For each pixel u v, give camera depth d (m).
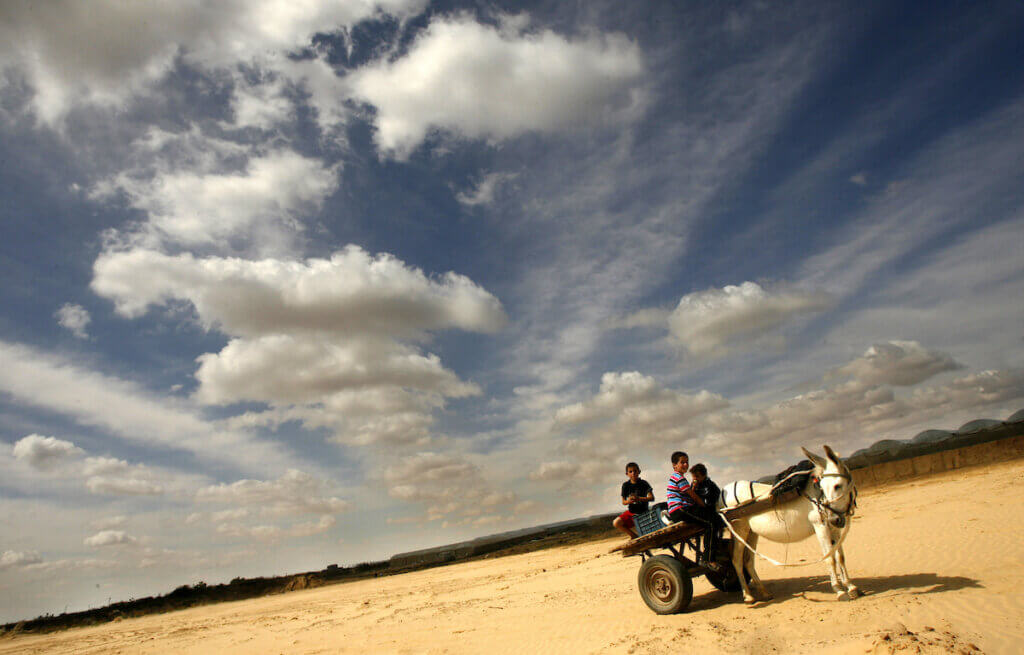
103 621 36.50
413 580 34.34
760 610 9.31
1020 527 11.88
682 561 10.55
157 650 18.30
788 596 9.86
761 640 7.82
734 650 7.65
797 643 7.48
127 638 23.62
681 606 9.91
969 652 6.10
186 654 16.58
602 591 14.76
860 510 20.25
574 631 10.68
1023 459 27.19
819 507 8.88
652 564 10.30
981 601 7.73
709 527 10.17
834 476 8.73
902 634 6.86
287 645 15.28
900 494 23.55
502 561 36.72
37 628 35.81
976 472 26.25
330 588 40.62
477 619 14.20
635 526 11.11
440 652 11.17
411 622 15.67
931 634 6.76
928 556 11.04
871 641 6.82
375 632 14.96
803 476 9.21
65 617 38.03
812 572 11.59
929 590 8.66
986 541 11.27
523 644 10.56
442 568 42.78
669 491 10.16
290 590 44.09
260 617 24.83
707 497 10.42
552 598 15.32
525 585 19.88
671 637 8.70
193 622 27.14
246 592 43.75
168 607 39.78
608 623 10.68
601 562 22.30
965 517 14.23
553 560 28.81
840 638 7.34
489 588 21.16
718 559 10.36
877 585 9.53
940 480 26.44
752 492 9.78
